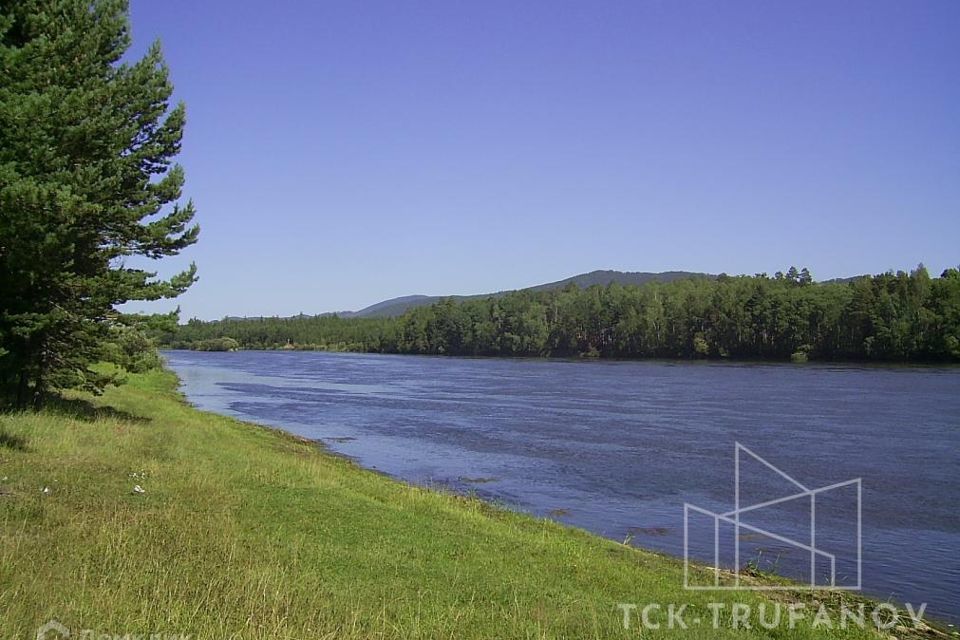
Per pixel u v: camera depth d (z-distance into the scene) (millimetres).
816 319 101688
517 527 16094
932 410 44031
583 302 135250
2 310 19656
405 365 114688
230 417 39688
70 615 7289
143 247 21766
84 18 20094
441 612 8930
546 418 42312
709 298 116688
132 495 12992
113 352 23984
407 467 26812
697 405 48781
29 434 17141
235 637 7230
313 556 10656
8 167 15516
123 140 19922
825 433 35281
